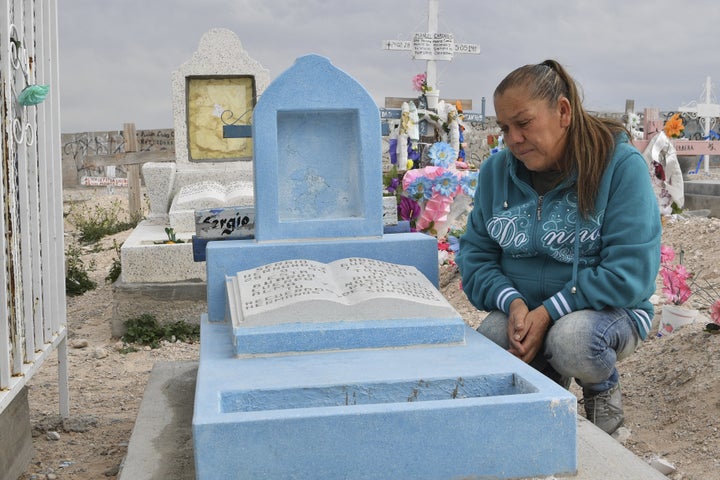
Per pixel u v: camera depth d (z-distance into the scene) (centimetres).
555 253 312
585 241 305
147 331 622
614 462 252
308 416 226
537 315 305
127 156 1457
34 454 369
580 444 268
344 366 276
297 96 359
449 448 233
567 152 303
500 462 237
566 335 295
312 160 374
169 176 779
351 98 364
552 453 239
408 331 301
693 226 828
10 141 315
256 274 335
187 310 637
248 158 834
